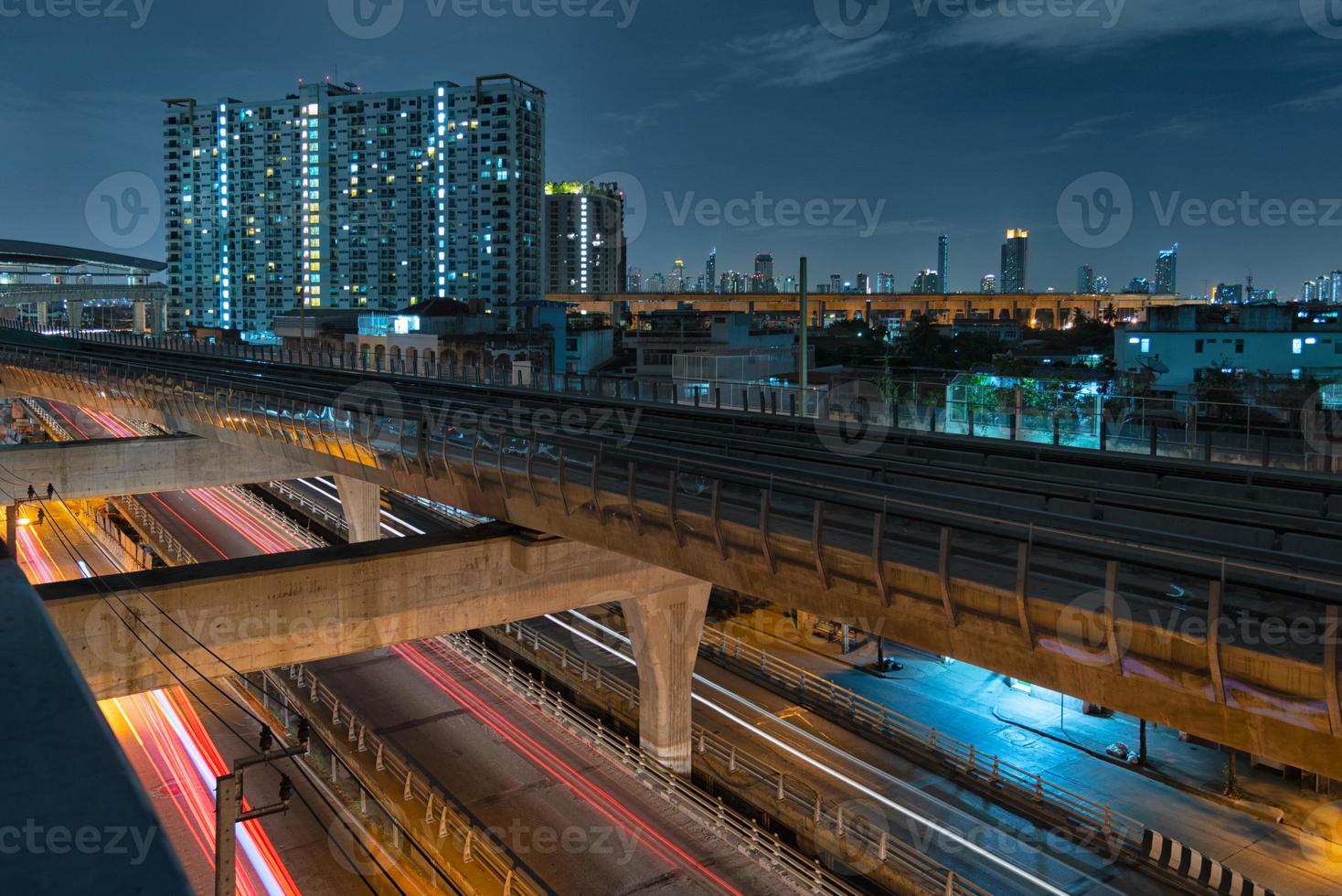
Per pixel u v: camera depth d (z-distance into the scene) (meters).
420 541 32.12
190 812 30.41
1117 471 28.80
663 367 77.88
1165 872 26.59
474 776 33.41
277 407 39.31
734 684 41.31
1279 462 31.30
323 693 39.88
